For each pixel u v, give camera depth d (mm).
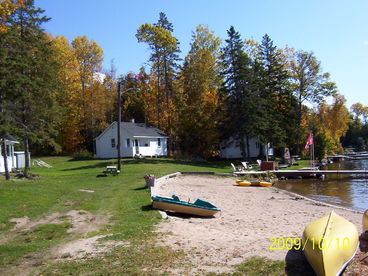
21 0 26891
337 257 6664
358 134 104875
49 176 26359
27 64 23000
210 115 47000
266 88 45562
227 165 41031
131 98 56438
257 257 7598
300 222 12281
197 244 8812
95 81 51438
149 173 27312
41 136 27453
